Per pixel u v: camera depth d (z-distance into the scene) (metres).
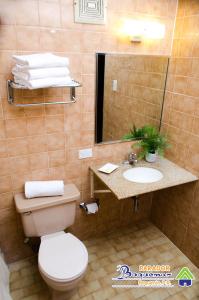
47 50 1.69
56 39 1.69
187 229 2.29
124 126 2.23
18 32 1.57
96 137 2.13
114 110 2.12
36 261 2.24
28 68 1.44
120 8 1.82
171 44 2.13
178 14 2.02
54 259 1.74
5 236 2.10
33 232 1.96
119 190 1.84
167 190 2.49
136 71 2.08
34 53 1.66
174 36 2.09
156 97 2.28
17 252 2.22
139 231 2.66
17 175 1.93
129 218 2.72
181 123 2.16
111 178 2.01
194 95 1.98
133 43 1.98
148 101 2.25
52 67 1.51
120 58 1.97
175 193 2.38
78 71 1.85
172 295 1.97
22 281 2.04
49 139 1.94
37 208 1.86
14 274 2.11
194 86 1.97
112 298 1.92
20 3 1.52
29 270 2.15
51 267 1.68
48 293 1.95
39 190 1.90
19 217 2.09
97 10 1.74
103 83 1.98
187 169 2.18
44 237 1.98
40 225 1.95
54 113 1.88
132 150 2.36
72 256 1.77
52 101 1.83
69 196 1.97
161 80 2.23
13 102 1.72
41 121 1.86
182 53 2.03
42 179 2.04
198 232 2.16
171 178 2.05
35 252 2.28
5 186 1.93
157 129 2.42
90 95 1.96
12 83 1.61
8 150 1.83
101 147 2.20
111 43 1.89
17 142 1.84
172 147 2.32
